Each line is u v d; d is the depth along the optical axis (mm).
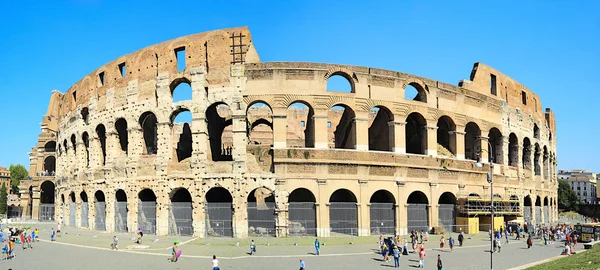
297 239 66250
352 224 71500
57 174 102125
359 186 71500
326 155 70312
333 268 47750
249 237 68188
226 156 83500
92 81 85812
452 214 79750
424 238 69812
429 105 78188
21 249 62188
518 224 83812
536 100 108125
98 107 83312
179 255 52000
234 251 57625
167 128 73500
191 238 67688
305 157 69750
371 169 72438
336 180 70625
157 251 58188
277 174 69312
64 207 95062
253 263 50281
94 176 82375
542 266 47500
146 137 84500
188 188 70688
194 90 72250
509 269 47625
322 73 71938
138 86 77062
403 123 75250
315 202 69938
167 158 72812
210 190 76438
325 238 67500
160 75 75062
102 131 85500
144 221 74375
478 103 86062
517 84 99062
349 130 80562
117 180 77125
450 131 82438
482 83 88375
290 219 70438
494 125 89125
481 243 68625
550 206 112562
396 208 73500
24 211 128125
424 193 76375
